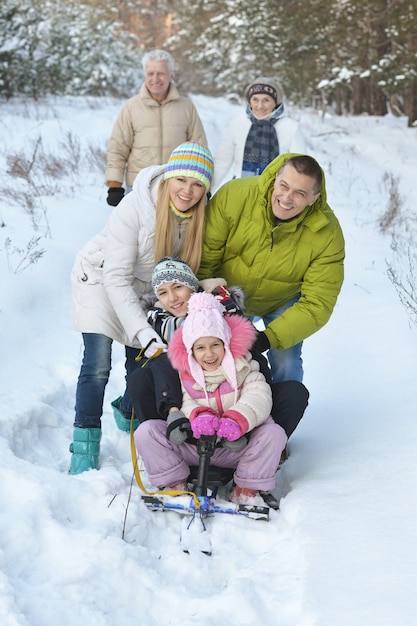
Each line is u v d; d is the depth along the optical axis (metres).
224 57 28.67
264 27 24.09
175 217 3.79
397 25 18.48
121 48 22.62
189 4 29.75
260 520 3.42
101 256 3.99
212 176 3.76
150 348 3.67
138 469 3.83
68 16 20.86
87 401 3.94
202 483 3.42
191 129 7.15
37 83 19.02
